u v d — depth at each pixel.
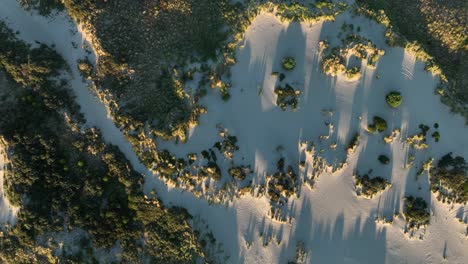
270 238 69.50
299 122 72.19
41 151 68.62
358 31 74.50
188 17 76.19
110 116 71.19
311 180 70.56
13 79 71.00
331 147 71.31
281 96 72.25
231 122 71.94
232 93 73.00
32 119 69.69
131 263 67.62
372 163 71.50
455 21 80.00
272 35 74.81
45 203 68.00
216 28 75.25
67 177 68.88
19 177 67.75
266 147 71.19
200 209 69.31
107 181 69.38
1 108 69.69
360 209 70.75
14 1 75.12
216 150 70.62
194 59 73.81
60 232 67.62
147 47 74.69
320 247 69.75
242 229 69.44
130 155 70.12
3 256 68.06
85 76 72.62
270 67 73.81
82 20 73.81
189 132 71.06
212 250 68.56
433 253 70.44
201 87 72.69
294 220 70.06
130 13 75.88
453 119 73.69
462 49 80.06
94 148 69.94
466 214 71.00
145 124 70.62
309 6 75.19
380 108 73.00
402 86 74.00
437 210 71.06
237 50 74.31
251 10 74.88
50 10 75.00
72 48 73.88
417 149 72.06
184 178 69.25
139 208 68.62
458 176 69.94
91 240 67.75
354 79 73.44
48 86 70.75
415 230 70.38
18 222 67.44
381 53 74.06
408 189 71.19
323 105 72.81
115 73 72.56
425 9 80.62
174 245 67.94
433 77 74.94
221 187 69.69
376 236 70.38
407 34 78.94
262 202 69.81
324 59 73.50
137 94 72.44
